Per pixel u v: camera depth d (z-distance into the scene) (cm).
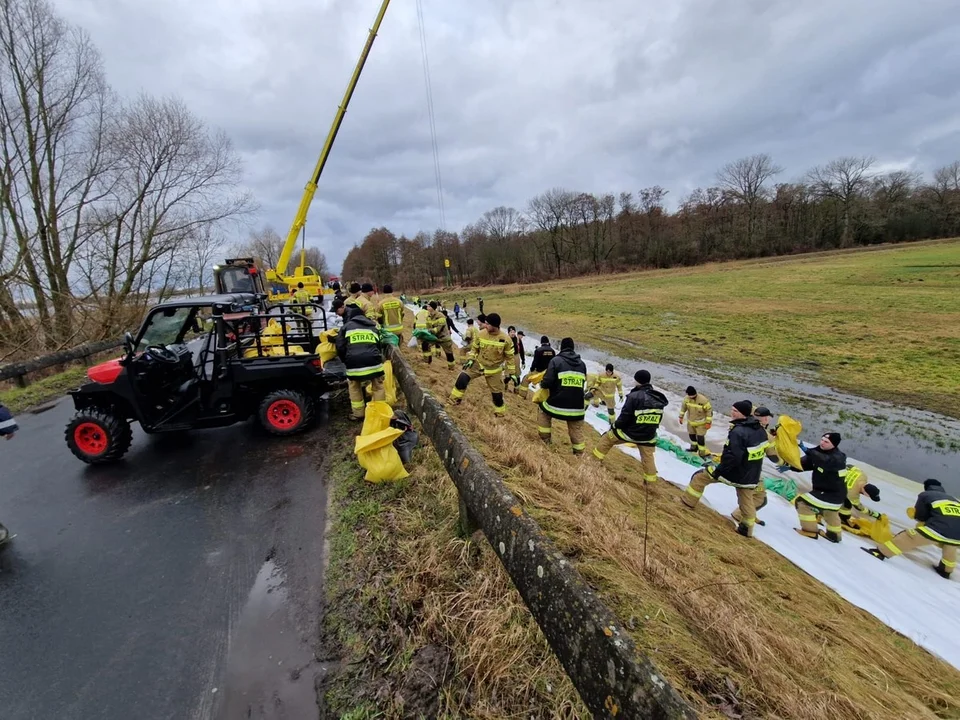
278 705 241
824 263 4850
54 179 1336
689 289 3781
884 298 2527
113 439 547
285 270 1802
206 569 359
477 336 726
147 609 319
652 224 6938
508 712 214
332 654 271
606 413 1148
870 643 383
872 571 575
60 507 462
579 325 2591
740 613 306
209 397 590
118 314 1463
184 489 489
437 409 411
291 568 354
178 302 602
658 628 259
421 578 306
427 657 252
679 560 381
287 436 618
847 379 1380
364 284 927
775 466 884
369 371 581
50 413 812
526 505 379
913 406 1166
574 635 178
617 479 635
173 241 1551
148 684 259
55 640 294
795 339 1855
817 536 648
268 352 659
